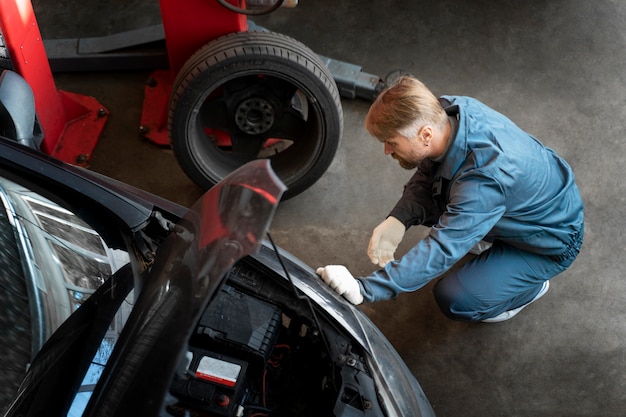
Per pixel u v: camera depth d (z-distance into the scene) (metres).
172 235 2.08
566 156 3.62
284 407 2.33
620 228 3.41
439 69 3.94
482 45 4.02
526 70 3.92
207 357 2.12
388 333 3.15
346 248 3.39
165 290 1.85
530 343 3.12
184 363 1.78
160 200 2.46
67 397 1.88
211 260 1.66
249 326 2.19
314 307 2.26
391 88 2.33
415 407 2.20
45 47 3.87
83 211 2.35
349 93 3.79
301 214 3.48
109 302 2.12
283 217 3.47
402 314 3.20
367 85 3.74
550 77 3.90
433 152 2.37
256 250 1.54
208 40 3.20
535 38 4.04
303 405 2.34
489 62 3.96
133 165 3.64
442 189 2.52
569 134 3.69
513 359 3.08
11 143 2.42
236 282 2.30
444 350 3.11
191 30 3.15
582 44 4.01
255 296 2.29
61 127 3.64
